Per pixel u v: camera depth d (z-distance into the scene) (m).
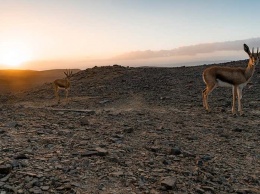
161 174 7.65
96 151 8.60
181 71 36.34
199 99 22.23
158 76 33.47
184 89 26.50
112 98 23.53
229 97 22.66
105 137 10.79
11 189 6.11
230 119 16.03
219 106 19.75
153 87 27.78
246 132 13.34
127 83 30.34
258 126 14.50
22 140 9.59
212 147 10.90
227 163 9.34
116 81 31.81
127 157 8.65
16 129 11.23
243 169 9.00
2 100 27.06
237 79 16.97
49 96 27.50
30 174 6.78
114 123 13.70
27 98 27.47
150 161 8.45
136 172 7.60
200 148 10.62
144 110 18.70
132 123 13.94
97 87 29.58
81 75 38.19
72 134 10.88
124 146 9.71
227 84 17.34
